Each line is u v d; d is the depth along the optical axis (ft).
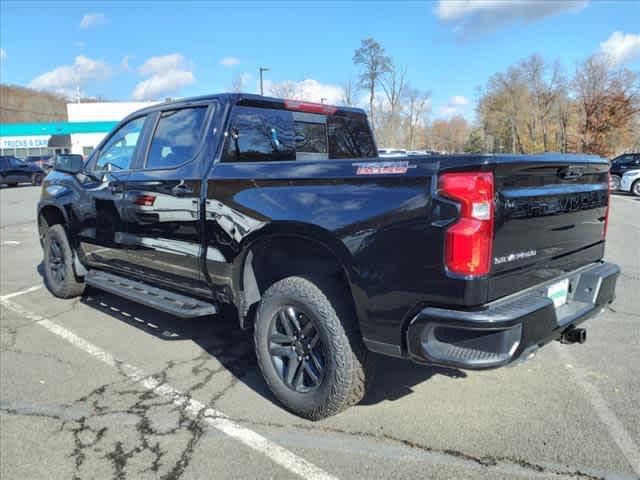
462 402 10.87
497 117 223.30
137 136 14.71
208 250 11.77
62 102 299.38
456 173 7.84
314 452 9.14
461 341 8.28
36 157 128.67
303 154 14.15
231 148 12.10
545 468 8.58
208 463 8.87
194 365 13.08
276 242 11.05
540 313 8.32
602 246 11.59
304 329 10.11
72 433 9.87
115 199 14.75
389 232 8.47
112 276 16.16
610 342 14.25
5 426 10.15
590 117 179.52
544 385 11.64
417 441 9.43
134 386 11.87
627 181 67.72
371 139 16.56
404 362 13.02
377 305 8.77
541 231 9.04
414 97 186.60
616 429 9.73
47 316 17.12
